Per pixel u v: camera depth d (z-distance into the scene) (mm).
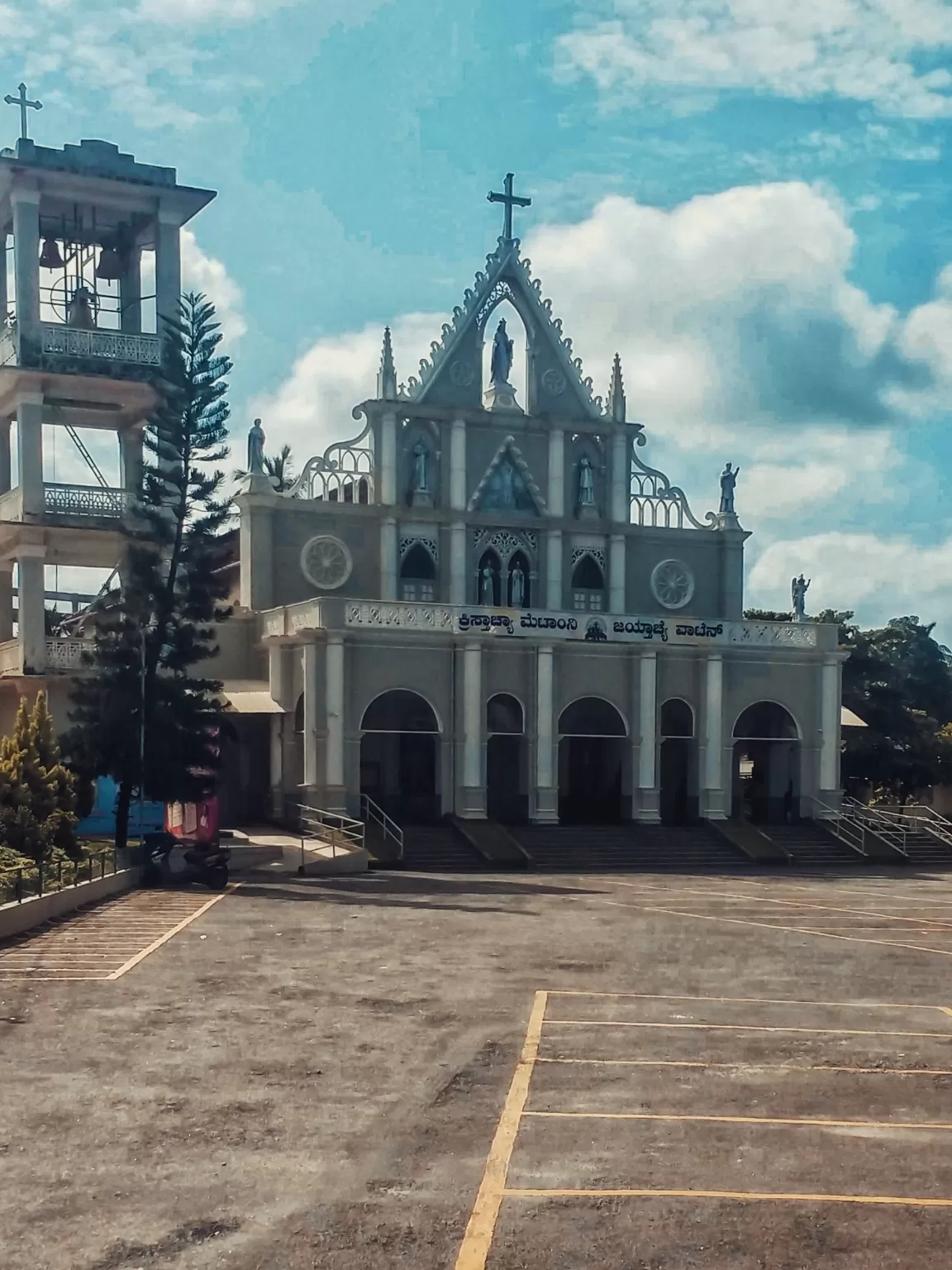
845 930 28734
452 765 48875
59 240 49781
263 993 19312
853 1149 12023
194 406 42594
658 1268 9273
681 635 51750
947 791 70375
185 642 42094
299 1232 9828
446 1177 11070
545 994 19656
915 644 91750
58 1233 9773
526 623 49719
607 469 57594
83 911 29594
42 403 47000
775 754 55688
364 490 54938
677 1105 13461
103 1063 14852
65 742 40719
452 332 55531
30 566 46844
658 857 47000
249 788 52312
